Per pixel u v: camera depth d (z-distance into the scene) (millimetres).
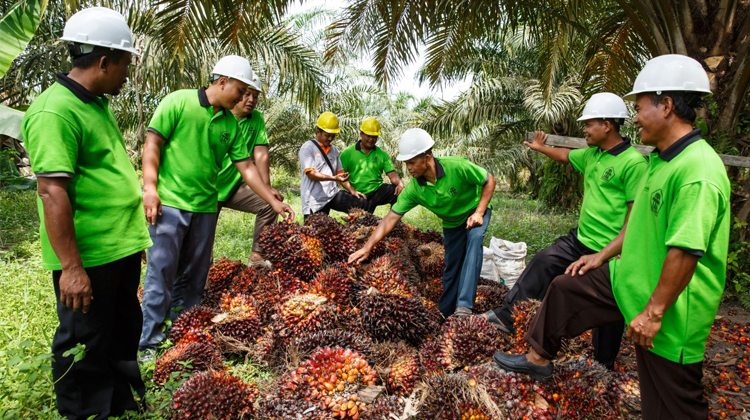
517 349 3119
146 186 3410
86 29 2262
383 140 17219
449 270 4105
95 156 2381
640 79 2174
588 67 7695
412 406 2650
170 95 3537
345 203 6359
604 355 3322
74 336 2350
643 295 2176
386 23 6527
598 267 2678
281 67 9859
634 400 2844
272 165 18109
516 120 14336
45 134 2164
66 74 2355
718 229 2025
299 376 2658
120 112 11898
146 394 2750
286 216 4145
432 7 6078
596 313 2447
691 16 5527
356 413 2529
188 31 5297
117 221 2471
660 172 2121
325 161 6176
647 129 2170
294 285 3771
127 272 2631
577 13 6430
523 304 3172
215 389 2619
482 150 16125
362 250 3973
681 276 1932
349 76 16094
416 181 3867
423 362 3100
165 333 3580
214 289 4035
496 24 6844
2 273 4645
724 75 5520
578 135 12930
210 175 3701
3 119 6172
